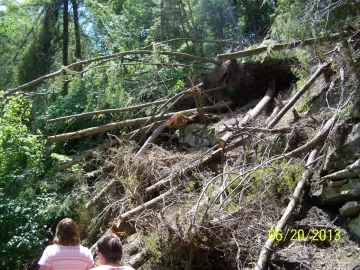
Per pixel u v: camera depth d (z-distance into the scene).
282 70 8.49
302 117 6.28
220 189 4.91
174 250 4.48
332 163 4.84
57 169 7.92
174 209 5.26
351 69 5.33
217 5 15.35
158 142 8.73
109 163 6.95
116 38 13.70
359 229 4.27
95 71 10.04
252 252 4.25
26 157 7.44
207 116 8.58
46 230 6.66
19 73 13.70
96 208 6.79
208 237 4.35
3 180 7.04
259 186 4.93
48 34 14.32
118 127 8.73
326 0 5.37
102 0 15.62
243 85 9.01
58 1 14.31
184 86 9.97
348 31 5.35
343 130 5.02
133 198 6.09
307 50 6.62
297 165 5.09
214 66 11.04
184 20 15.08
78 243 3.65
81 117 9.01
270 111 7.94
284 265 4.12
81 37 15.57
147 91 9.91
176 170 6.26
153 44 10.05
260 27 14.47
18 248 5.89
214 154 6.33
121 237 5.55
